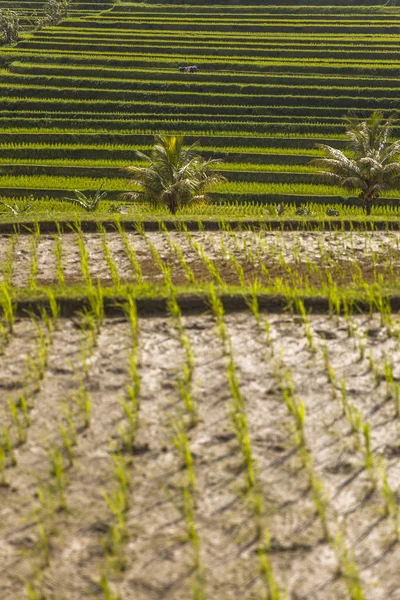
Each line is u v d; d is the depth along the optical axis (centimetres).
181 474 650
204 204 3250
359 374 805
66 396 774
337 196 4503
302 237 1360
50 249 1297
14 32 8119
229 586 530
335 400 757
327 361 820
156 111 6009
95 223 1415
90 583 537
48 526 592
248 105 6100
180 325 923
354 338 885
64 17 9206
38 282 1128
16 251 1286
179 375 809
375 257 1230
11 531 588
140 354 855
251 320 939
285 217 1485
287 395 766
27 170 5069
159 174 3138
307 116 5875
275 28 8250
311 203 4519
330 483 635
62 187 4797
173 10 9119
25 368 828
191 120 5869
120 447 688
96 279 1138
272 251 1265
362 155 3612
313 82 6450
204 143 5466
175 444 675
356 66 6725
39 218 1427
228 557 557
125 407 714
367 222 1463
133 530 586
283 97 6103
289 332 903
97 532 585
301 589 526
